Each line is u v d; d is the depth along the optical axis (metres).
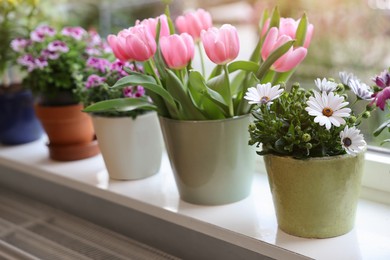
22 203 1.32
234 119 0.89
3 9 1.38
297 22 0.90
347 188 0.77
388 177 0.92
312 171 0.74
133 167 1.10
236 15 1.30
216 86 0.88
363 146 0.77
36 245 1.07
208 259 0.95
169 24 0.95
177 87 0.87
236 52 0.82
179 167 0.95
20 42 1.25
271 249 0.80
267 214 0.91
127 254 1.02
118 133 1.06
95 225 1.17
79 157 1.27
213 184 0.94
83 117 1.24
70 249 1.05
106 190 1.07
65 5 1.58
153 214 0.98
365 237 0.80
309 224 0.79
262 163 1.12
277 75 0.91
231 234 0.85
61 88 1.21
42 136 1.50
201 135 0.89
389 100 0.83
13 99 1.38
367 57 1.15
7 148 1.43
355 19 1.17
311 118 0.75
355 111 0.93
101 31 1.53
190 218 0.91
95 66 1.13
